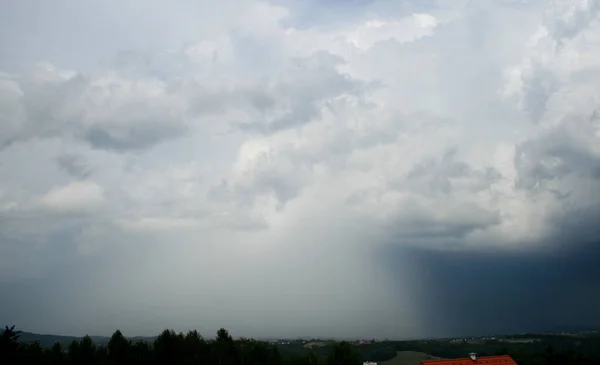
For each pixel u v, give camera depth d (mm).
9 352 88188
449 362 92812
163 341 107062
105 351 105438
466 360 93812
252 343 118188
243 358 110938
